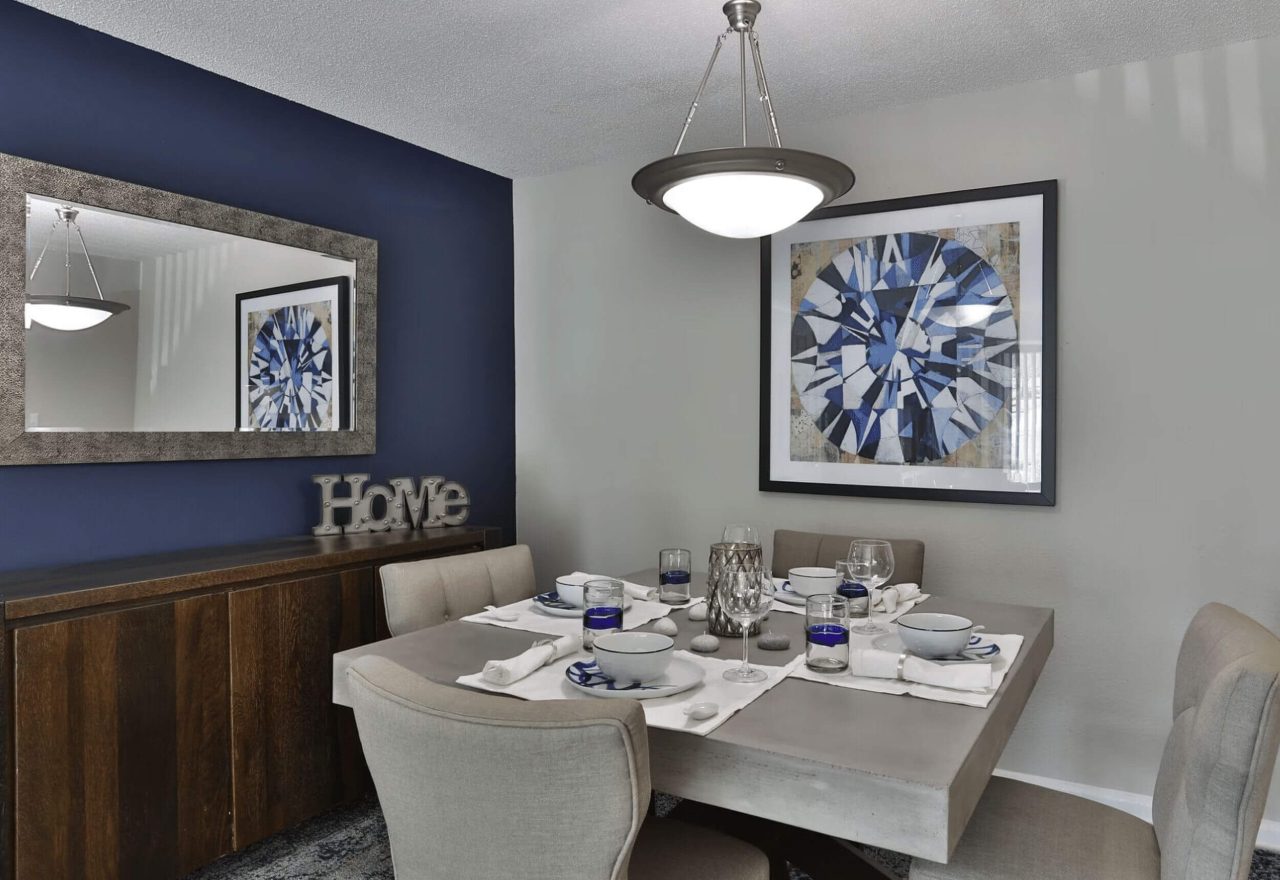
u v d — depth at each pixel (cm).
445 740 113
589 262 374
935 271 296
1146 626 268
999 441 286
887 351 305
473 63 267
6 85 229
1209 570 259
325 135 311
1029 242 281
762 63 263
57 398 234
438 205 357
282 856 243
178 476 266
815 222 318
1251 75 252
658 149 349
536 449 391
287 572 246
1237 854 121
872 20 238
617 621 174
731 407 340
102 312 244
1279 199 249
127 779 208
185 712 221
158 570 227
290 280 295
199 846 223
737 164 178
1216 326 257
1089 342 275
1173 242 262
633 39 250
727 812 193
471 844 117
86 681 201
